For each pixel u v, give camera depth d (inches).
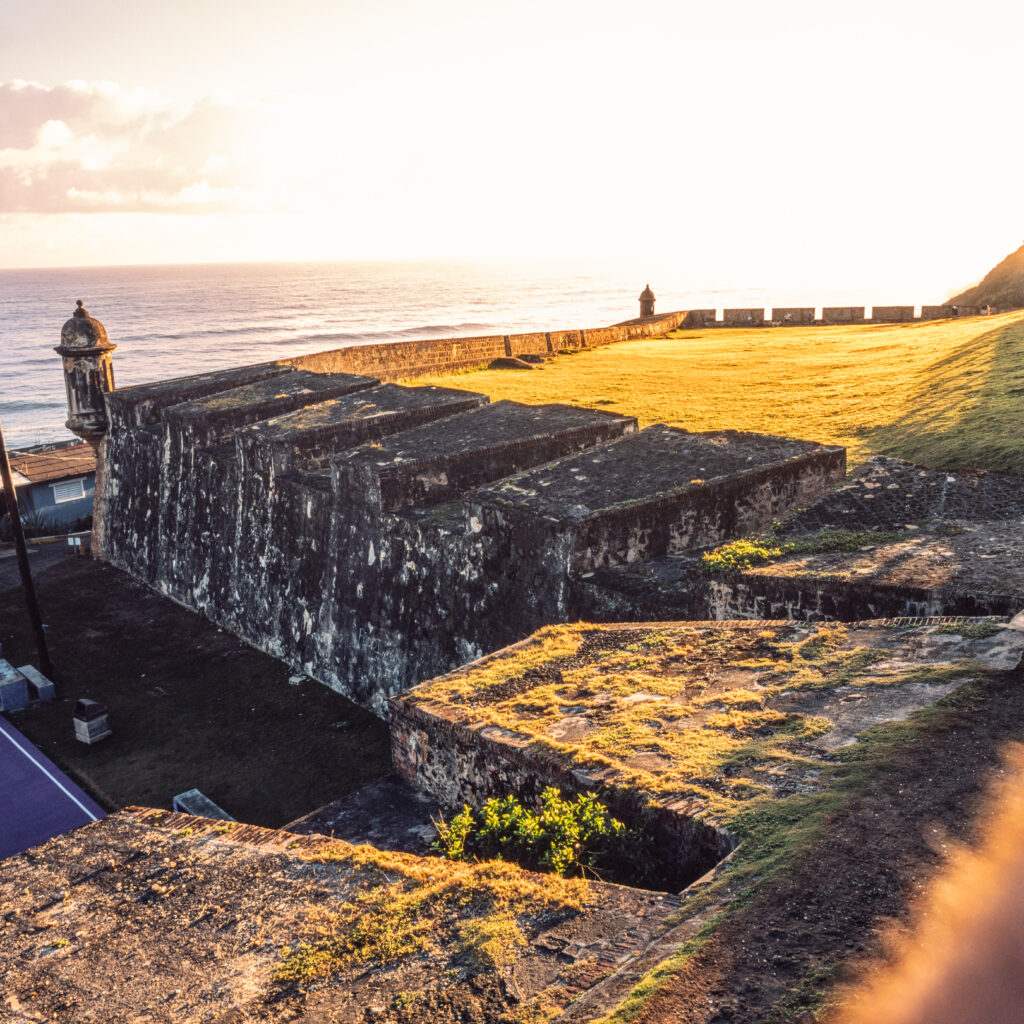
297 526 725.9
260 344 5708.7
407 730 321.7
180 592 912.3
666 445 578.6
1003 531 404.2
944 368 973.2
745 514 526.9
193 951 200.1
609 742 261.0
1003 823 182.7
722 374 1206.3
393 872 221.3
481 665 347.9
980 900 161.5
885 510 456.1
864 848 180.1
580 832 228.1
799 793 209.5
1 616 892.0
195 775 593.3
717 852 206.2
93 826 287.4
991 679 245.4
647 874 217.6
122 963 201.0
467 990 164.6
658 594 447.8
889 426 790.5
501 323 6648.6
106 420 1026.7
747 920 163.3
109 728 657.0
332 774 580.1
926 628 291.9
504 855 245.0
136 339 6008.9
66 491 1211.2
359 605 661.3
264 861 241.8
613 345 1707.7
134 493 987.9
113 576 1005.2
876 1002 138.5
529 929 182.7
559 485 537.0
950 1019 134.3
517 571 520.1
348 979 176.2
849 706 249.8
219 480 827.4
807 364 1232.2
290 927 202.7
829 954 151.5
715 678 294.2
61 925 224.7
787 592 374.3
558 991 159.9
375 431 767.7
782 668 288.2
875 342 1396.4
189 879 237.9
